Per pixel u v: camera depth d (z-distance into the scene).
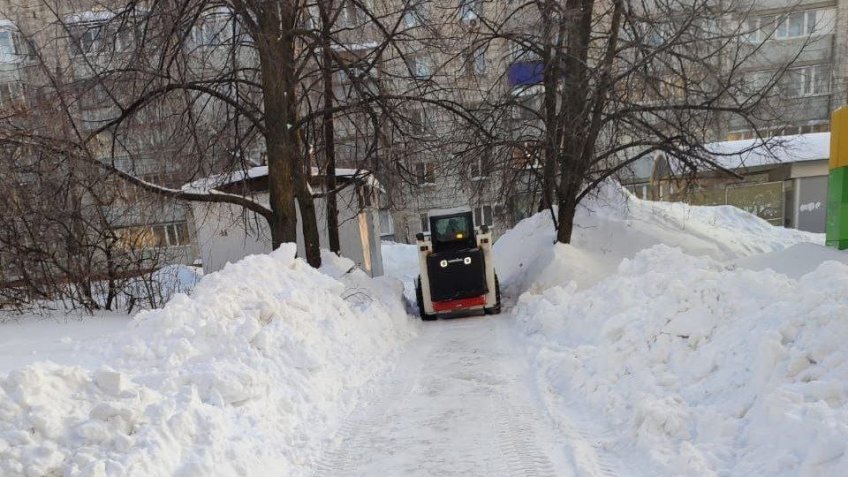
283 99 9.51
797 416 2.73
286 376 4.91
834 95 20.30
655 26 9.74
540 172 11.54
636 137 10.81
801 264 7.66
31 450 2.85
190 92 9.23
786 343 3.37
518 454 3.60
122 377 3.52
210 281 6.41
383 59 10.55
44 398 3.18
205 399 4.01
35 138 8.41
